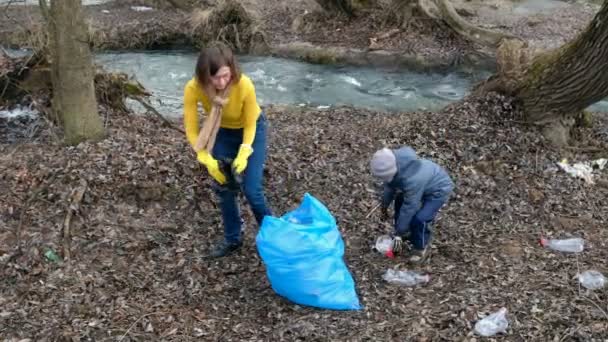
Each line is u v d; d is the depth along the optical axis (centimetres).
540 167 594
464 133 641
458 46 1220
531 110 651
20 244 457
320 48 1245
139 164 554
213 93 374
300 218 416
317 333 378
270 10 1498
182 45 1358
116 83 746
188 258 457
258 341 373
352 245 475
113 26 1366
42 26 822
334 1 1359
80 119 593
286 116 808
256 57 1277
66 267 439
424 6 1282
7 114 729
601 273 428
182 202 521
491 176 578
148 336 378
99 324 387
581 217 516
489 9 1515
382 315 394
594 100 623
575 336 364
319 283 393
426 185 415
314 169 585
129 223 493
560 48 632
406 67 1185
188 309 404
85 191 512
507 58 698
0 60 783
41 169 543
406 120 712
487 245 473
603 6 568
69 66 573
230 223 447
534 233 491
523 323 377
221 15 1332
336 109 861
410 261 450
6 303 404
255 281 432
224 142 411
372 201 532
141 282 429
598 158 621
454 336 370
